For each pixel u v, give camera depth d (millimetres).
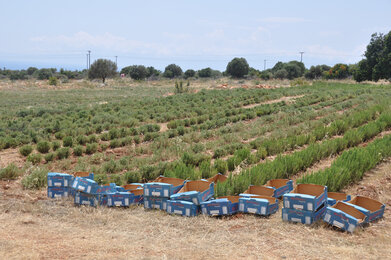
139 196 8312
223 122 21359
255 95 36031
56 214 7492
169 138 17719
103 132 20250
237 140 16422
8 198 8469
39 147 15039
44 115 26062
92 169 11586
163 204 7812
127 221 7121
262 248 5773
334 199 7672
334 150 13070
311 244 5934
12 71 114625
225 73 110062
